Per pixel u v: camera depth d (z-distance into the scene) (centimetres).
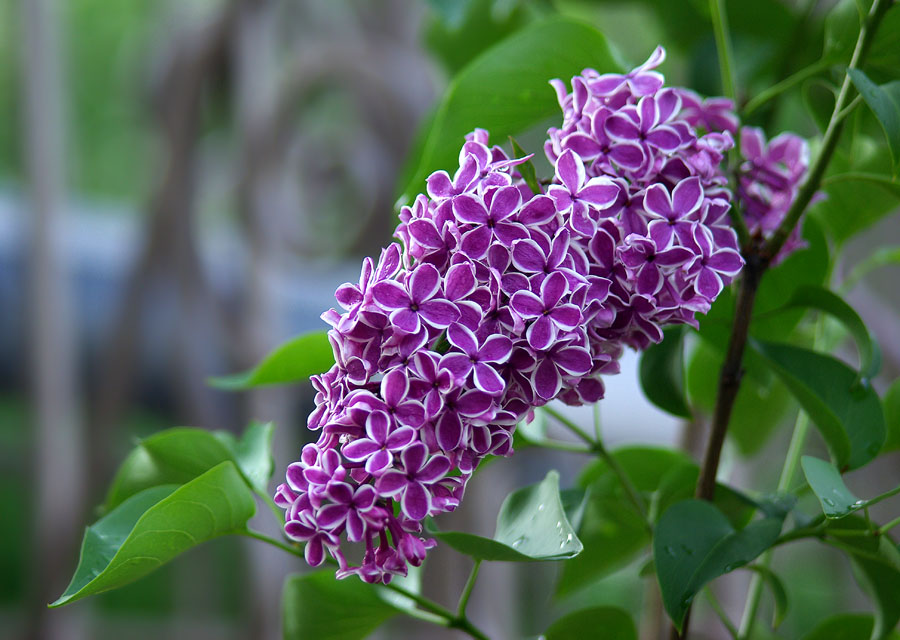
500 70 85
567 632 88
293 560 137
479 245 76
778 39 95
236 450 87
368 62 136
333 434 76
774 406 98
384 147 138
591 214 77
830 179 82
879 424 83
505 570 133
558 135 80
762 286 88
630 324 78
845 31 85
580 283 76
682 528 81
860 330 84
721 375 84
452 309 76
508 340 75
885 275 123
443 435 75
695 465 89
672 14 97
